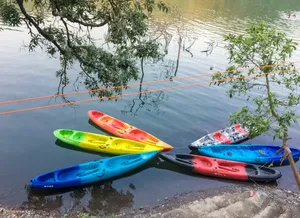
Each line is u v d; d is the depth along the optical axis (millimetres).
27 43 20984
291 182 10852
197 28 27641
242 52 6234
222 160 11219
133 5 8570
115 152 11523
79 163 10875
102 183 9938
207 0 41156
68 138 11680
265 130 6125
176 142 12742
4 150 10891
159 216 8320
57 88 15938
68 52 8656
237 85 7094
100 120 13406
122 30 7914
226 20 31203
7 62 18047
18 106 13883
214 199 9188
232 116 6641
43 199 8906
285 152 6766
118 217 8383
